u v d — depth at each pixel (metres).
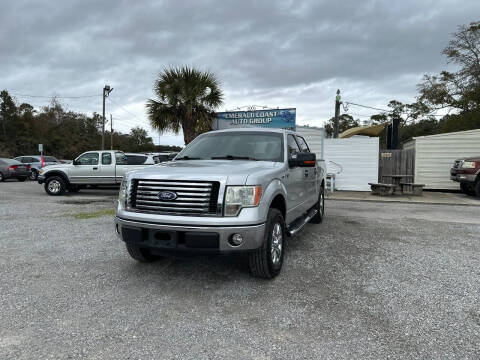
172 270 4.11
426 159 14.36
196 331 2.71
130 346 2.49
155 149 86.25
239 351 2.43
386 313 3.03
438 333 2.69
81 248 5.06
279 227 3.97
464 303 3.24
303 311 3.06
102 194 12.66
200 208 3.30
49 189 12.16
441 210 9.20
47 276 3.90
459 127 26.06
